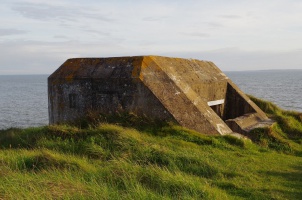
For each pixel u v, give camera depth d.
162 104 9.94
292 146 11.20
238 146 9.58
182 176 5.98
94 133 8.94
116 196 4.67
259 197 5.71
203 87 12.62
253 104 14.69
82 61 11.77
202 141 9.24
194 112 10.36
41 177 5.55
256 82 114.88
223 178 6.68
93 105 10.88
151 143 8.35
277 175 7.16
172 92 10.39
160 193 5.14
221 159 7.92
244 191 6.00
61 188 4.77
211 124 10.37
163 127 9.62
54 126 9.67
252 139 11.36
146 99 10.11
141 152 7.63
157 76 10.59
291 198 5.71
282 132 12.99
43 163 6.82
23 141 9.30
